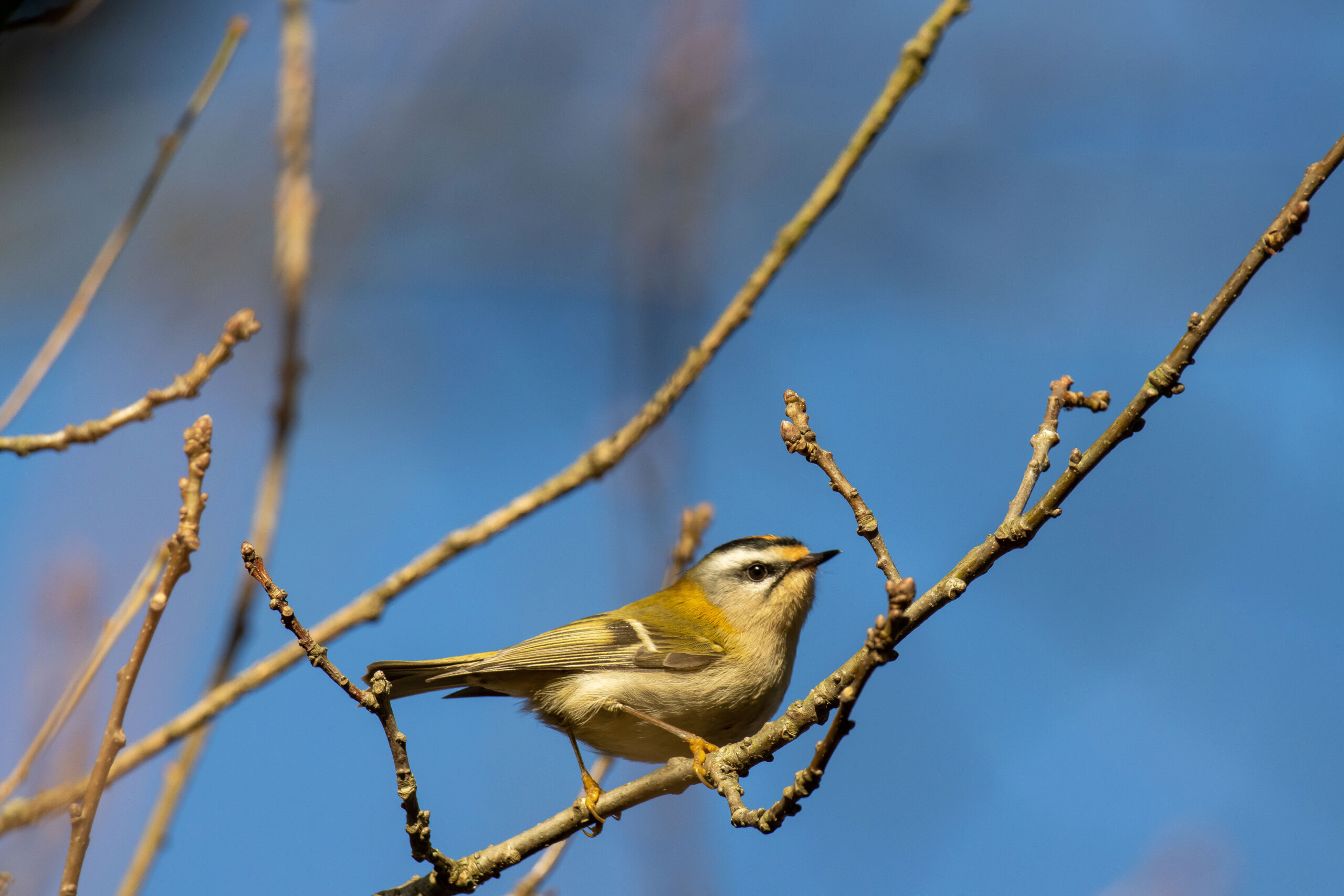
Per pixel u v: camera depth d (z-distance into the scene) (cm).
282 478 800
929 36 766
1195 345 577
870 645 552
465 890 725
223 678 778
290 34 848
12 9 655
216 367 692
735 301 834
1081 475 592
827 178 805
